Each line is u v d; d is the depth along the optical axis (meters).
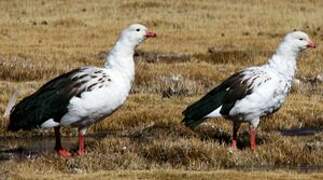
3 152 16.72
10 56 31.19
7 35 39.88
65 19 45.88
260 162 15.30
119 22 45.91
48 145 17.58
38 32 41.44
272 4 53.97
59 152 15.16
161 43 37.59
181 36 40.25
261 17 48.25
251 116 15.82
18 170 13.74
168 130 18.17
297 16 48.97
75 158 14.61
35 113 14.96
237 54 33.09
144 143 16.02
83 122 15.13
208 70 28.42
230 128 18.30
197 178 12.96
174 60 32.56
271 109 15.99
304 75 28.44
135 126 19.42
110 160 14.60
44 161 14.60
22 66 27.23
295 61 16.05
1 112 19.97
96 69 15.15
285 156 15.46
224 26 44.56
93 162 14.47
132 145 15.75
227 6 52.53
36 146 17.44
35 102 15.02
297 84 25.61
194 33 41.47
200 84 25.56
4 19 47.03
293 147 15.81
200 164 14.84
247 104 15.63
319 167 15.10
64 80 15.05
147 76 26.39
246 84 15.64
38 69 26.98
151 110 20.47
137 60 31.75
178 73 27.53
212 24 45.28
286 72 15.92
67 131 18.92
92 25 44.50
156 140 16.27
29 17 48.16
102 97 14.89
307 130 19.64
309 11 51.78
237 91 15.63
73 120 14.98
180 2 53.31
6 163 14.73
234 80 15.77
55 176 13.12
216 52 33.72
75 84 14.88
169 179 12.91
